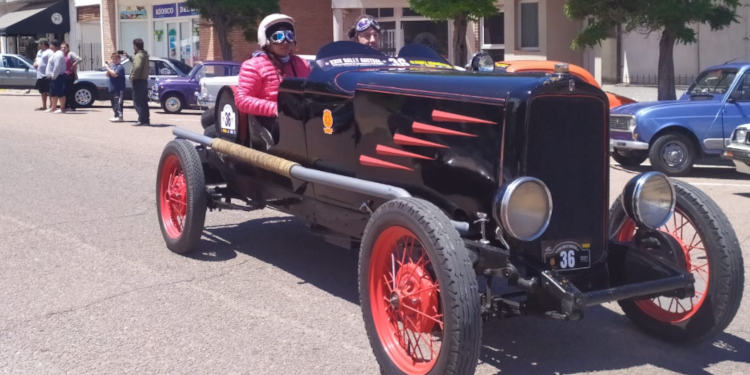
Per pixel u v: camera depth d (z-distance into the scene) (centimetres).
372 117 532
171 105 2189
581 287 469
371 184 491
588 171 464
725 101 1198
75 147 1398
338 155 567
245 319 554
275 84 659
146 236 770
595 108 462
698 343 502
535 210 429
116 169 1162
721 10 1555
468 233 463
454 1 1820
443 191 489
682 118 1198
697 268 511
